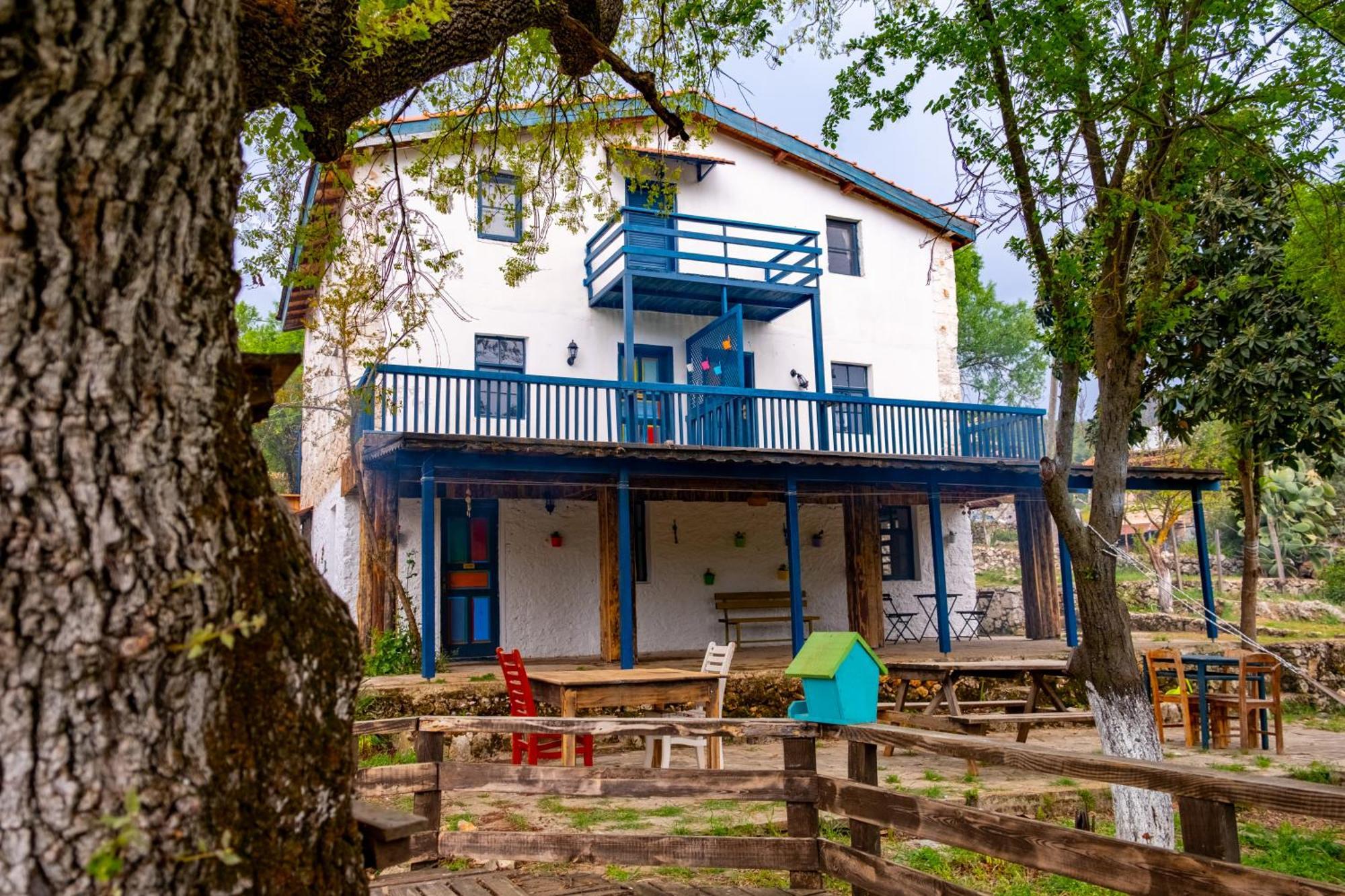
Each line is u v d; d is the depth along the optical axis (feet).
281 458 80.33
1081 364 23.39
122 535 5.42
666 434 41.78
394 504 39.99
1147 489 48.34
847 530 49.96
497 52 21.72
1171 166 22.22
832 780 13.61
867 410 45.73
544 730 14.52
